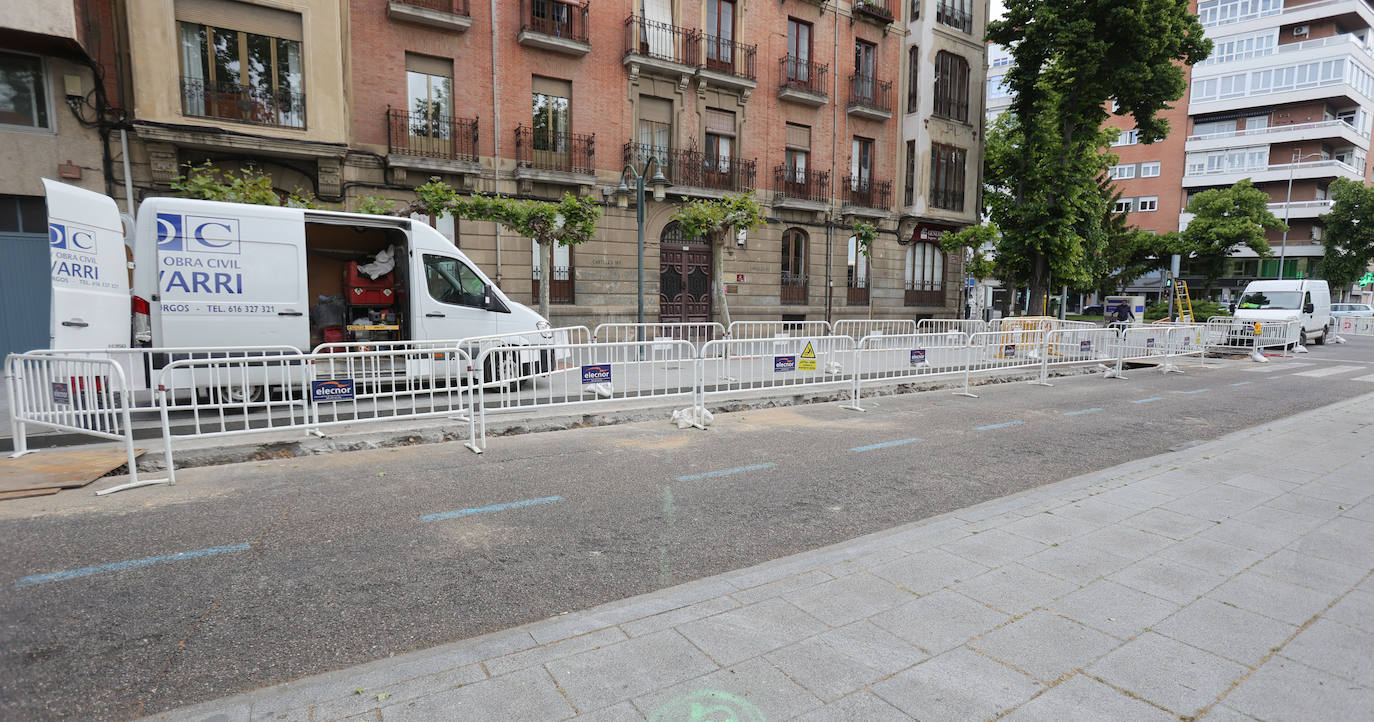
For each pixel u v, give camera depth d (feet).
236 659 9.05
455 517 14.96
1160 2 57.93
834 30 70.18
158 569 11.93
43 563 12.06
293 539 13.48
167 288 24.30
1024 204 65.36
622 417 26.55
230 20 41.98
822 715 7.52
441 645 9.46
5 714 7.70
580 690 7.98
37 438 20.98
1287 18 148.05
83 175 38.55
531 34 51.90
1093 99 60.64
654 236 59.93
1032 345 42.04
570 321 56.39
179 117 40.60
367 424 23.43
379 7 47.57
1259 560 12.22
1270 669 8.59
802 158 69.97
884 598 10.58
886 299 76.64
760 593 10.75
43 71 37.27
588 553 13.03
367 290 31.35
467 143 51.11
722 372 35.37
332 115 44.68
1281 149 150.82
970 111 80.23
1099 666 8.63
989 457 21.56
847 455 21.49
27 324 37.93
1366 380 42.34
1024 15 62.80
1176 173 163.63
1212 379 42.57
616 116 57.72
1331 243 142.31
